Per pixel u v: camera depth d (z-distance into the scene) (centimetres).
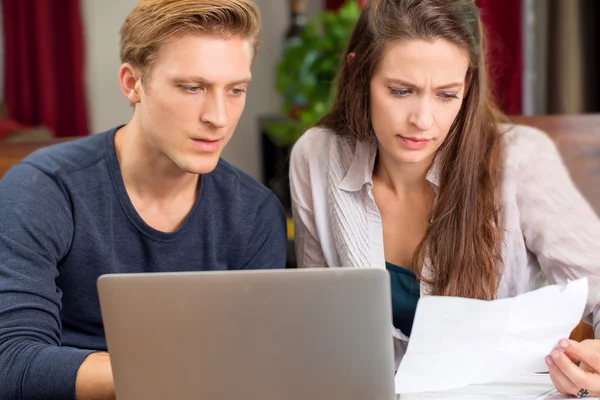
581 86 362
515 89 349
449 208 140
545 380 118
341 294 95
